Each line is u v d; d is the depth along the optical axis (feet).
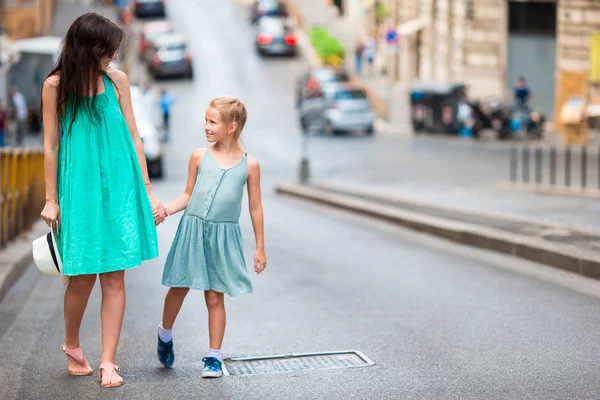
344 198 78.79
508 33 175.83
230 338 28.76
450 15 184.03
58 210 23.11
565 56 170.30
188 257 23.85
